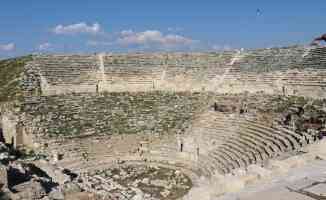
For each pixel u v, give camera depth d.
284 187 12.88
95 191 37.22
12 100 62.69
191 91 68.25
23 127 54.91
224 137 51.34
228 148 47.78
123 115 61.75
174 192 41.22
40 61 73.75
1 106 60.97
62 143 53.62
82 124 58.34
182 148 54.19
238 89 64.56
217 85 67.38
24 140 54.81
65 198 28.09
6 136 56.97
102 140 55.97
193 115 60.66
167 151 54.59
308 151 22.94
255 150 41.97
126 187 43.16
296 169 16.55
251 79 64.88
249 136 47.44
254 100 58.59
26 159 47.28
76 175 46.66
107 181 45.19
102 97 66.38
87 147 54.25
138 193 40.88
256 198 12.22
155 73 73.06
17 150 51.31
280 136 41.84
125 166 51.66
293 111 48.59
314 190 12.25
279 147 38.16
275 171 16.89
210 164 46.84
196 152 51.84
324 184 12.88
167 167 50.84
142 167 51.19
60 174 40.62
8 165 32.78
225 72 69.50
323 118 42.62
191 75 71.25
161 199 39.09
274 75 62.53
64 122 57.91
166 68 73.88
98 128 58.12
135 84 71.12
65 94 66.12
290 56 65.19
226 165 43.12
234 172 21.03
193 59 74.94
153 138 57.09
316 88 53.91
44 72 71.06
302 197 11.70
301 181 13.55
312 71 57.25
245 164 39.12
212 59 73.69
